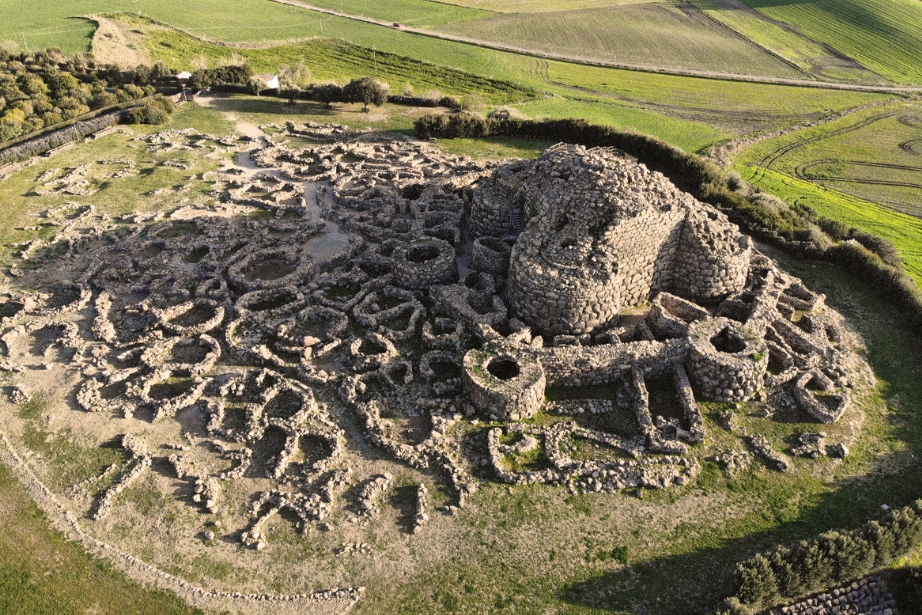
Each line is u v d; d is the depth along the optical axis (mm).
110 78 87250
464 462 28672
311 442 29797
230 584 23578
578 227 36469
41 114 72438
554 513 26484
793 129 86438
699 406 31891
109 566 24141
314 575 23953
